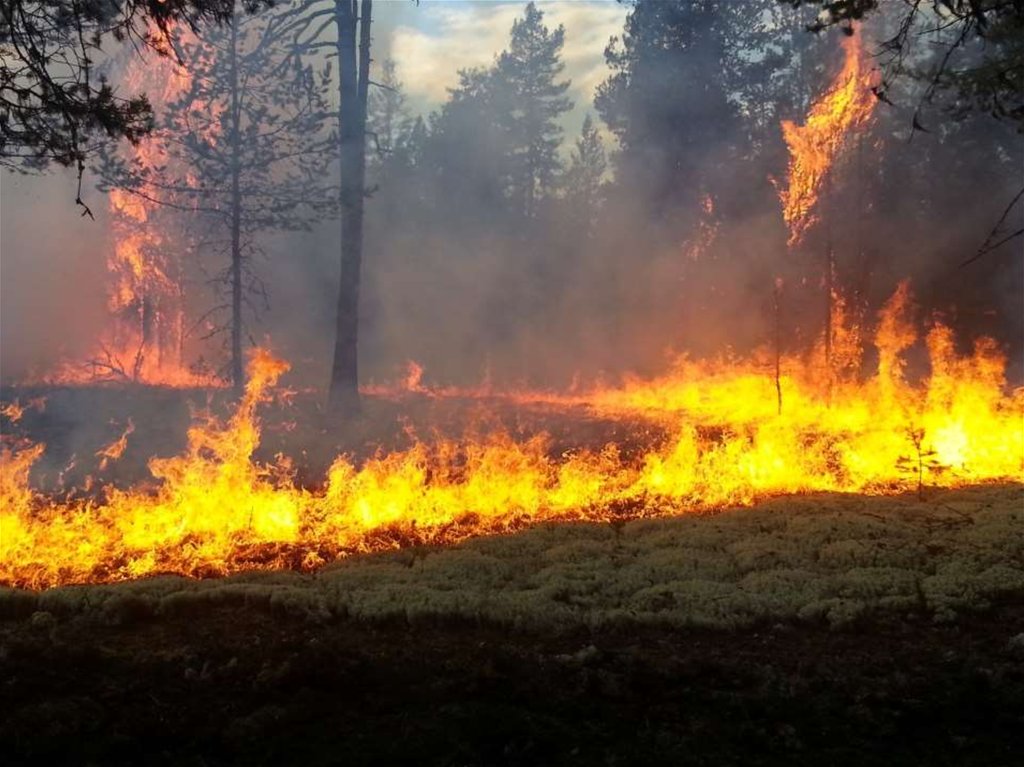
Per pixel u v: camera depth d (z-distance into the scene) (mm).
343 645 5129
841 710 4477
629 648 5320
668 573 6867
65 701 4207
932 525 8297
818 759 3990
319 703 4320
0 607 5672
